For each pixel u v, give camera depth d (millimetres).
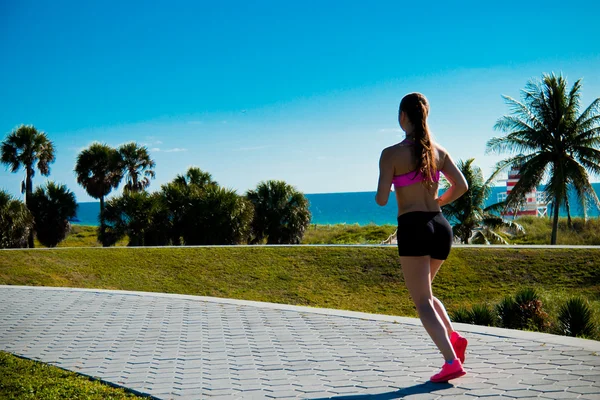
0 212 24234
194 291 17016
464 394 3607
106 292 10172
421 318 3770
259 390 3969
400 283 17078
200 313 7629
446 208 27172
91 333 6414
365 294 16531
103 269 18609
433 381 3867
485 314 8914
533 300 8945
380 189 3773
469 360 4508
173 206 26906
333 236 40344
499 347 4918
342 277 17750
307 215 29734
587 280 15516
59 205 29578
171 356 5156
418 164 3680
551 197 25156
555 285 15531
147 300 9039
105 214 26547
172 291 16969
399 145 3797
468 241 27094
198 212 26422
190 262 19391
